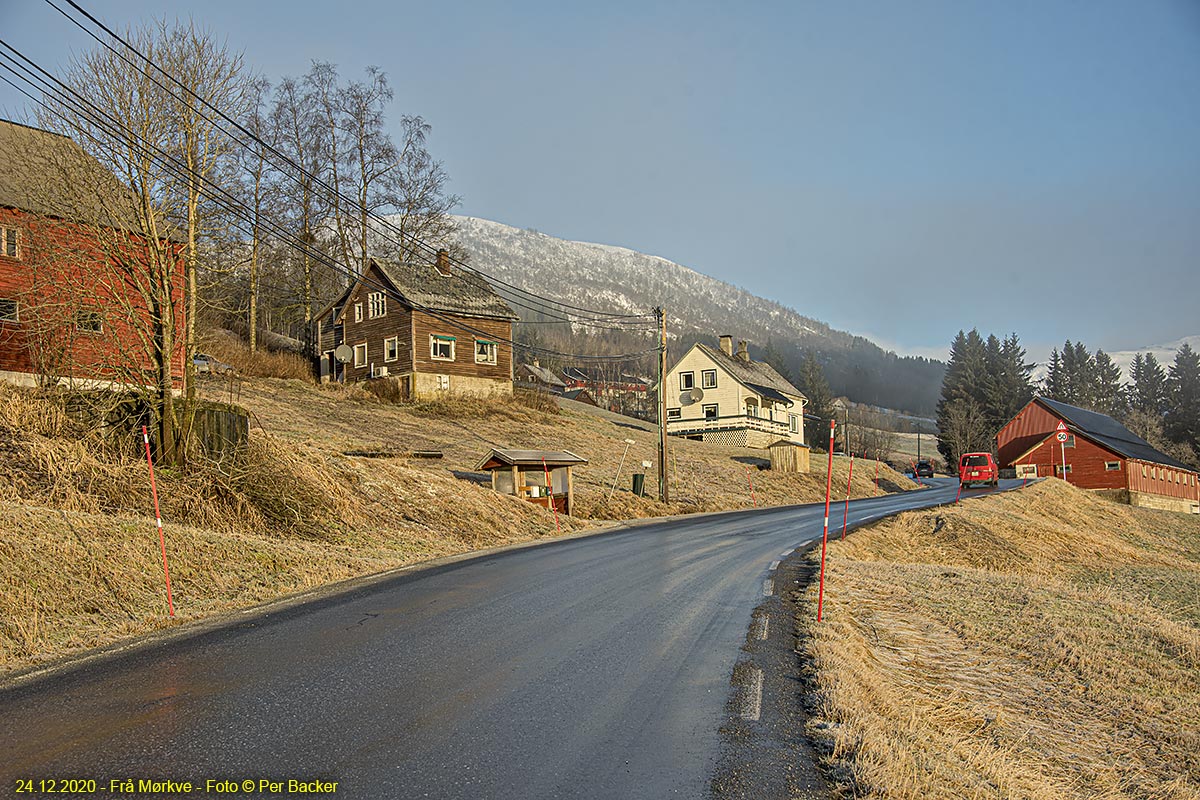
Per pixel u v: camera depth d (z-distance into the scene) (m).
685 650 9.11
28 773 5.18
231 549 13.89
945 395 107.31
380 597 12.21
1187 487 71.56
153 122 17.78
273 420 32.44
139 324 17.78
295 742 5.82
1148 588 22.73
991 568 24.92
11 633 9.03
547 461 27.28
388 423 39.00
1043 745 8.01
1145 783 7.51
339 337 53.47
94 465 15.55
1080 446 61.59
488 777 5.26
